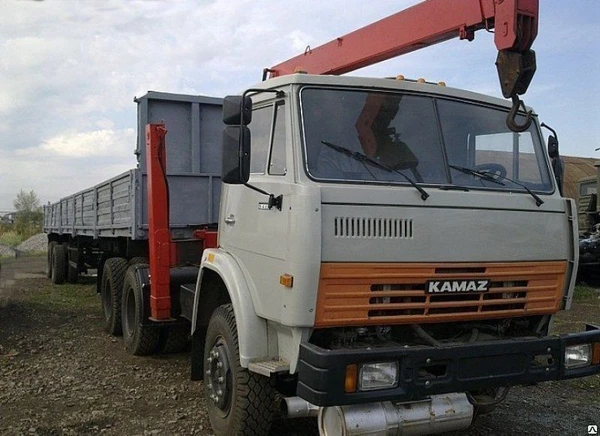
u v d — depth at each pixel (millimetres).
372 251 3576
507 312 4062
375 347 3607
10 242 29250
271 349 4020
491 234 3918
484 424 5066
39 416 4984
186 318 5562
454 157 4133
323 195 3512
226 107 3803
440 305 3807
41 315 9195
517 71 3949
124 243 8117
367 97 4031
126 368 6410
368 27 5305
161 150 5906
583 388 6113
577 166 18656
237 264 4340
